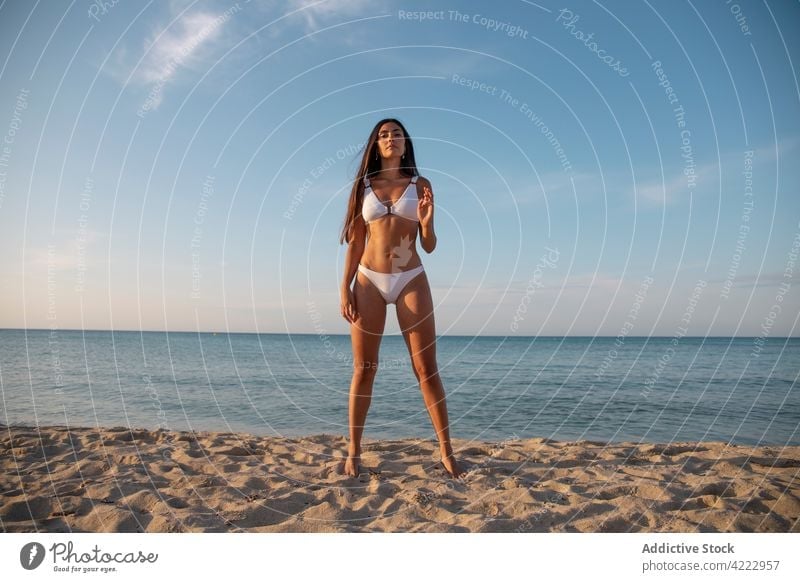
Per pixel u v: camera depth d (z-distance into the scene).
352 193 4.81
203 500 3.91
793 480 4.47
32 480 4.38
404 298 4.60
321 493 4.04
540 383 18.86
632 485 4.26
